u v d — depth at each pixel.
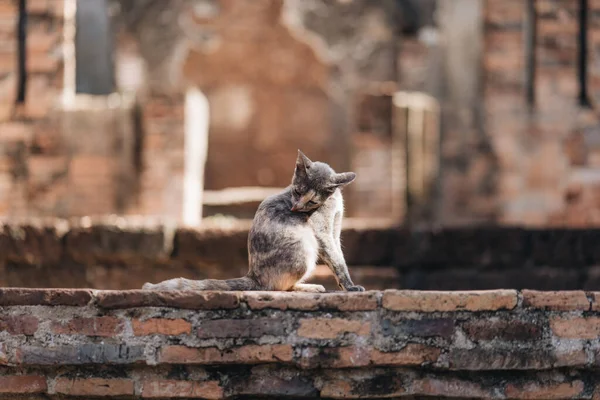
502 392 5.11
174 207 12.40
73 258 10.24
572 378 5.16
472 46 20.17
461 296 5.06
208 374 5.11
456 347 5.04
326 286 9.72
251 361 5.04
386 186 15.61
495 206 13.97
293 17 23.33
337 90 23.30
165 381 5.11
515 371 5.14
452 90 20.52
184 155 12.43
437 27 22.12
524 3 13.42
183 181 12.41
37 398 5.20
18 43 12.49
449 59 20.59
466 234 10.55
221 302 5.05
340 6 23.23
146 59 22.45
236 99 23.39
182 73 22.91
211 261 10.29
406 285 10.50
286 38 23.33
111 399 5.14
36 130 12.41
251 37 23.33
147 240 10.21
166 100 12.42
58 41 12.50
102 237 10.20
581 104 13.43
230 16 23.22
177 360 5.04
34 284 10.20
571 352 5.06
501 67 13.50
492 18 13.47
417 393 5.10
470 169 14.24
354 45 23.14
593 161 13.33
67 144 12.42
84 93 20.92
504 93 13.53
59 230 10.21
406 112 15.74
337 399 5.11
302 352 5.02
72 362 5.05
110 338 5.06
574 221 13.34
